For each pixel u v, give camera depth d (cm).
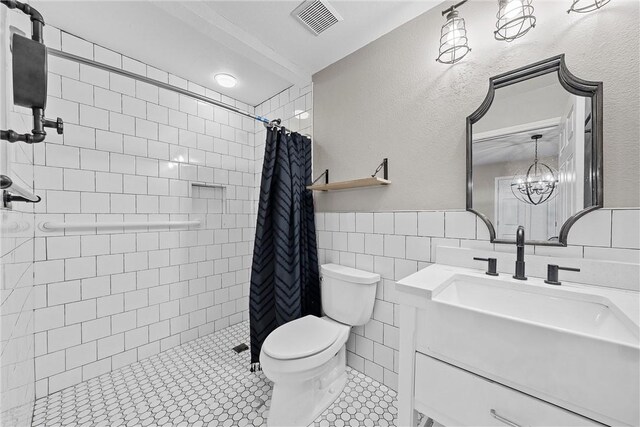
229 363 167
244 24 141
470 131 113
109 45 156
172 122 188
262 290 160
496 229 107
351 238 160
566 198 91
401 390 88
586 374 56
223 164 219
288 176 162
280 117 215
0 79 68
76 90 146
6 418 78
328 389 135
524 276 93
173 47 159
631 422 51
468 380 73
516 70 101
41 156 134
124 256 164
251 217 240
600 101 84
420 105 131
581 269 87
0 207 70
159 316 180
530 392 64
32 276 127
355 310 140
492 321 67
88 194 150
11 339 84
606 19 85
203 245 206
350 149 163
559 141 93
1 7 68
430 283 88
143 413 124
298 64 176
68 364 142
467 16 115
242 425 117
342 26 143
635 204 80
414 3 129
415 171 132
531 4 98
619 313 66
